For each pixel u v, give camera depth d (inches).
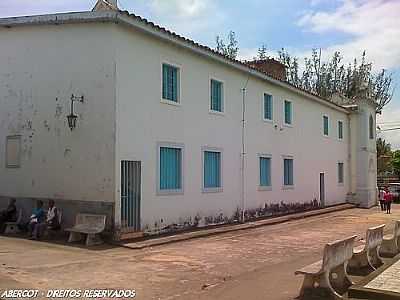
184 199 713.0
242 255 531.2
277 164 1032.2
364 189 1466.5
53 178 623.5
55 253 494.6
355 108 1486.2
